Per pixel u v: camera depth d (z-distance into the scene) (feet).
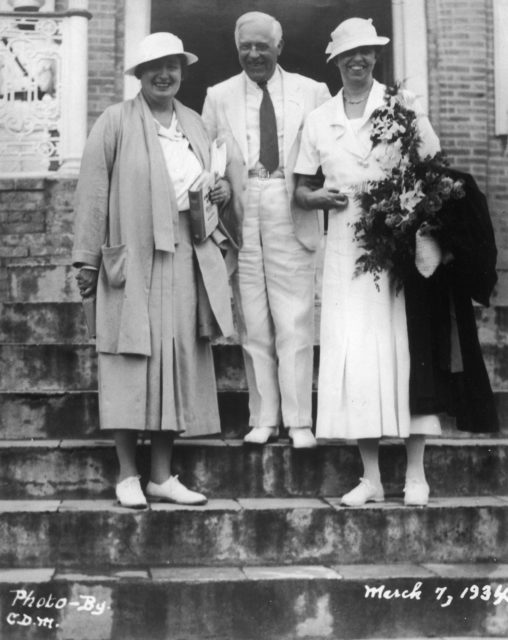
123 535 15.08
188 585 13.96
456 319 15.80
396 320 15.97
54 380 19.29
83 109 27.12
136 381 15.44
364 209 15.87
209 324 16.14
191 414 15.88
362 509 15.47
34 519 14.99
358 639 14.15
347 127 16.33
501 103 31.94
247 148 17.63
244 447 16.69
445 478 16.93
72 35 27.07
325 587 14.16
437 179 15.39
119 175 15.85
